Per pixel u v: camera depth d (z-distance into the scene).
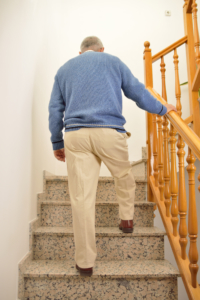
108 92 1.21
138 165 2.32
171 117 1.34
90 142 1.20
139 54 3.12
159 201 1.65
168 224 1.48
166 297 1.25
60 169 2.71
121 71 1.27
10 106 1.15
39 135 1.75
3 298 1.04
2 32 1.07
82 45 1.41
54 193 1.87
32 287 1.25
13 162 1.18
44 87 1.97
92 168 1.22
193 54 2.14
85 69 1.23
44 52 1.98
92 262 1.15
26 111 1.42
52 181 1.88
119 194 1.47
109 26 3.15
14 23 1.23
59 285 1.25
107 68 1.24
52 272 1.25
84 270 1.14
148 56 1.97
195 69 2.14
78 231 1.14
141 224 1.68
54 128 1.33
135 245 1.47
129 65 3.09
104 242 1.46
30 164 1.48
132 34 3.15
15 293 1.17
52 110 1.32
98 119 1.18
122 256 1.46
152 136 1.90
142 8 3.22
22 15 1.36
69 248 1.46
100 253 1.45
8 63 1.13
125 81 1.27
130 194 1.44
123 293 1.24
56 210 1.67
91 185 1.20
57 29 2.81
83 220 1.14
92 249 1.17
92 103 1.19
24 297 1.24
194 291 1.12
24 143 1.36
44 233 1.46
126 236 1.47
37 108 1.70
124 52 3.11
